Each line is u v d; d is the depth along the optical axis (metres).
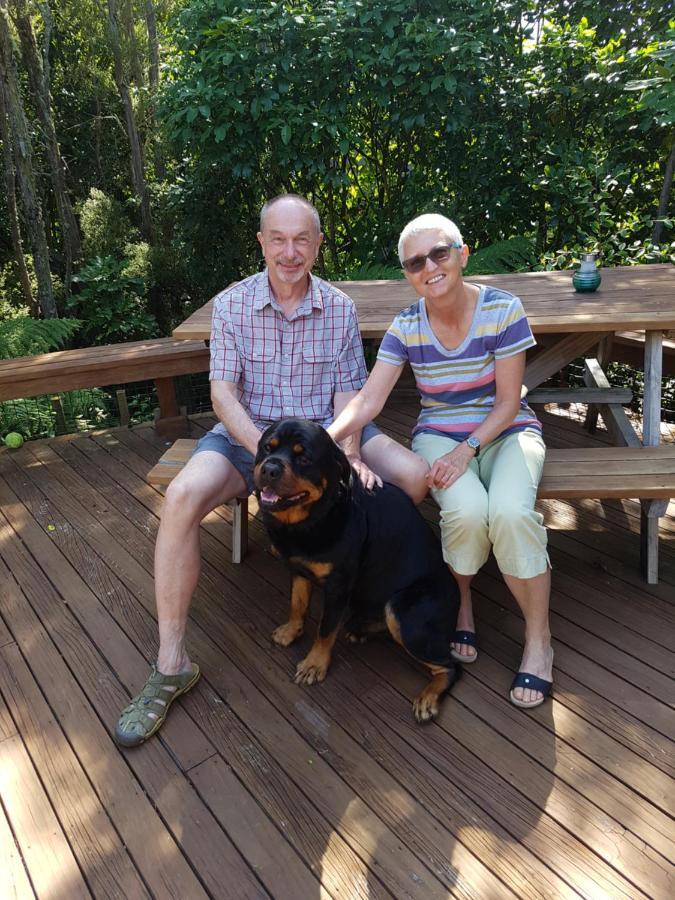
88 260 8.78
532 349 3.62
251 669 2.24
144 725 1.94
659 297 2.90
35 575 2.84
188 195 6.38
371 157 6.04
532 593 2.02
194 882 1.55
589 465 2.49
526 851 1.59
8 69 6.96
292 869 1.57
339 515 1.92
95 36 9.90
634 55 4.83
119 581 2.77
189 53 5.25
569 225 5.38
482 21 5.27
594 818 1.67
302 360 2.43
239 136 5.22
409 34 4.77
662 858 1.56
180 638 2.08
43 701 2.13
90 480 3.75
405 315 2.28
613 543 2.95
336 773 1.83
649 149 5.27
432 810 1.71
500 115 5.44
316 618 2.51
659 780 1.77
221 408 2.33
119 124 10.52
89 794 1.79
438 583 2.08
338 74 5.07
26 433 4.49
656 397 2.74
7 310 8.30
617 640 2.32
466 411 2.29
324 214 6.49
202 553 2.95
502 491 2.01
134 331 8.48
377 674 2.21
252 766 1.86
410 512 2.16
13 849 1.65
